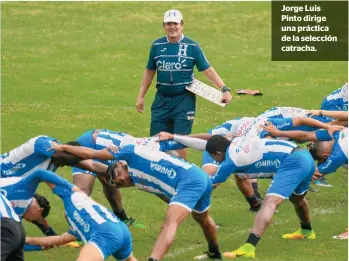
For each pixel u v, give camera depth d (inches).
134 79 2082.9
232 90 2010.3
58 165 1075.9
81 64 2198.6
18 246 913.5
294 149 1099.9
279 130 1203.2
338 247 1126.4
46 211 1026.1
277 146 1095.0
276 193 1083.3
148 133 1680.6
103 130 1152.2
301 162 1089.4
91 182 1144.8
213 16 2721.5
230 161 1088.8
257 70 2197.3
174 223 992.2
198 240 1167.6
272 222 1248.2
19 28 2524.6
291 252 1105.4
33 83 2007.9
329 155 1176.8
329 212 1294.3
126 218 1210.6
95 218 918.4
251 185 1275.8
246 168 1096.8
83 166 1094.4
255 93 1966.0
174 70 1368.1
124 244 931.3
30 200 961.5
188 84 1380.4
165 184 1022.4
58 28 2544.3
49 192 1325.0
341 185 1427.2
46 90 1956.2
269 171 1104.2
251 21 2669.8
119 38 2461.9
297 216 1277.1
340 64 2278.5
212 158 1182.3
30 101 1860.2
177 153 1285.7
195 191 1007.0
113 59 2258.9
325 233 1194.6
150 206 1295.5
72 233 953.5
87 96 1924.2
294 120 1199.6
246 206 1318.9
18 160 1050.1
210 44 2442.2
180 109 1385.3
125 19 2662.4
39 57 2244.1
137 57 2287.2
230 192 1379.2
